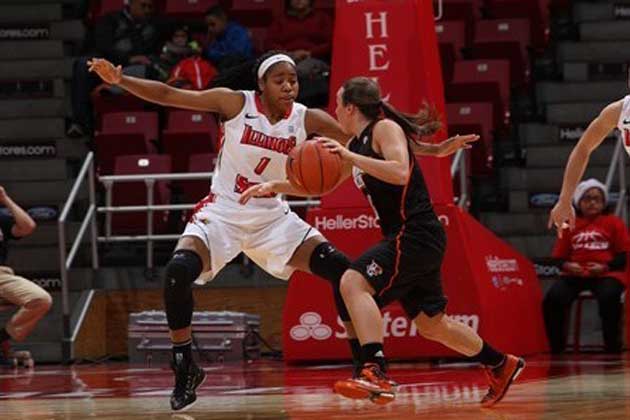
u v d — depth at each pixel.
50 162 34.19
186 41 35.34
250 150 15.28
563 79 36.22
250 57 34.41
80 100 34.72
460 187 30.34
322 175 13.80
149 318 27.73
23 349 29.03
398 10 23.30
